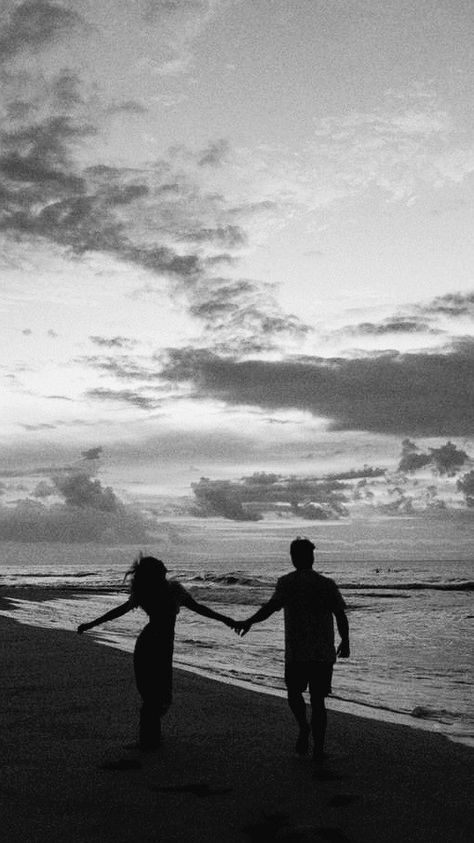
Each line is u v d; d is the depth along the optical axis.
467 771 5.48
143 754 5.77
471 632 21.50
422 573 104.88
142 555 6.31
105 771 5.25
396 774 5.33
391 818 4.31
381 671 13.11
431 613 29.62
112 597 39.28
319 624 5.81
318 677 5.72
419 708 8.66
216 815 4.31
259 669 12.18
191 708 7.77
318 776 5.13
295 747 6.01
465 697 10.06
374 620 26.41
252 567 164.50
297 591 5.87
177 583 6.27
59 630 17.00
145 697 5.96
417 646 17.69
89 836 3.92
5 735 6.37
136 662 6.05
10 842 3.80
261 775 5.22
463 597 41.50
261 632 20.11
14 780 4.99
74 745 6.03
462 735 6.97
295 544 6.10
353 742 6.41
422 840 3.95
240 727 6.86
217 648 15.85
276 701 8.33
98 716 7.17
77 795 4.66
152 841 3.87
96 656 11.94
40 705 7.72
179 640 17.53
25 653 12.29
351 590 51.03
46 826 4.07
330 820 4.26
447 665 13.98
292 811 4.41
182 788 4.78
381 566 176.75
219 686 9.30
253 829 3.98
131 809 4.40
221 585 55.94
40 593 44.78
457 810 4.48
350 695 10.01
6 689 8.73
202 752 5.87
